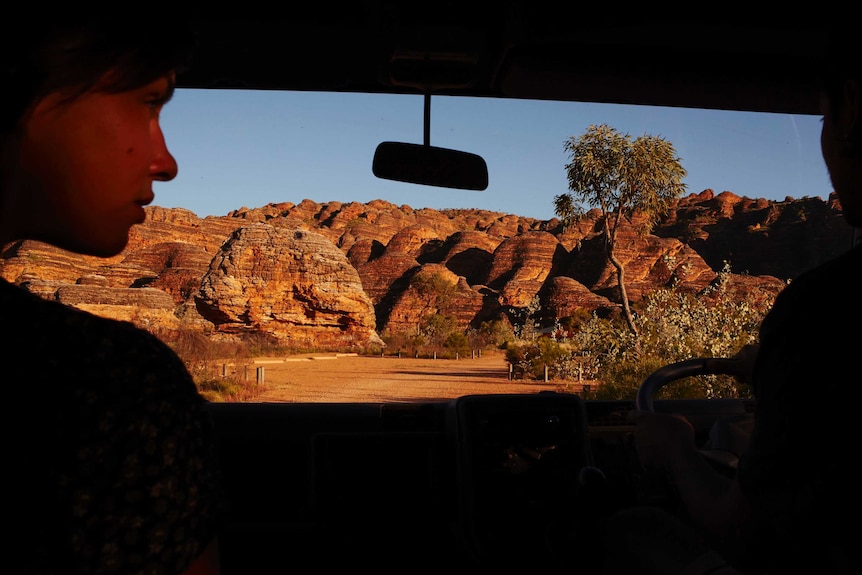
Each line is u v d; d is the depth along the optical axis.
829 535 0.80
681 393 8.61
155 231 148.12
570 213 24.27
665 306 14.42
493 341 85.38
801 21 2.17
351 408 2.77
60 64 0.60
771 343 0.86
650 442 1.22
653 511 1.56
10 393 0.56
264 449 2.75
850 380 0.78
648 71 2.52
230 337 70.12
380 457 2.56
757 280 32.41
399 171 2.62
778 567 0.94
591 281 133.88
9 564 0.55
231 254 73.62
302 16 2.19
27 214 0.63
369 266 144.00
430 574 2.62
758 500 0.87
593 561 1.60
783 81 2.62
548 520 2.35
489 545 2.34
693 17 2.12
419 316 129.38
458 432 2.38
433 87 2.50
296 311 73.75
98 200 0.65
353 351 69.25
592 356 18.83
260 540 2.63
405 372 34.97
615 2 2.10
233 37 2.34
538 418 2.41
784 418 0.83
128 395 0.59
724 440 1.66
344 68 2.58
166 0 0.66
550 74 2.52
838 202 0.94
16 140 0.61
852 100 0.87
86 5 0.60
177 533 0.59
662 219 24.28
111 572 0.56
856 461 0.77
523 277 146.00
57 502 0.55
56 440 0.56
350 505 2.55
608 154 23.27
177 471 0.60
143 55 0.64
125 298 58.28
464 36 2.21
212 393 17.94
